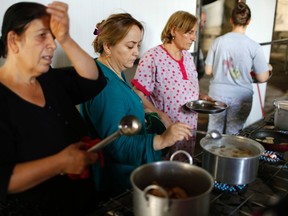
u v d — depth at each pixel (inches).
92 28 70.9
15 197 35.9
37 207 36.9
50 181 37.4
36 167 31.4
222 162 38.1
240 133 58.4
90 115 47.9
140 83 68.4
